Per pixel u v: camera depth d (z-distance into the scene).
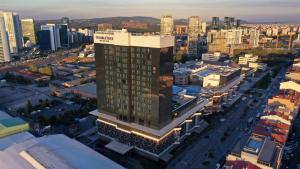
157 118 150.50
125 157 160.12
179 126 169.00
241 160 125.00
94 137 185.88
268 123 164.75
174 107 172.62
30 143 131.75
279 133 153.25
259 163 121.31
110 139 174.38
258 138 144.00
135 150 162.62
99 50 167.75
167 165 151.50
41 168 107.00
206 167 149.38
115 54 158.75
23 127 164.00
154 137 150.50
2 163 115.94
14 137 152.38
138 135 157.25
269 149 130.88
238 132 193.25
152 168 148.75
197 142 178.12
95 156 122.50
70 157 116.25
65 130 196.38
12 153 122.19
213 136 187.12
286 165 149.88
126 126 161.25
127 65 154.00
